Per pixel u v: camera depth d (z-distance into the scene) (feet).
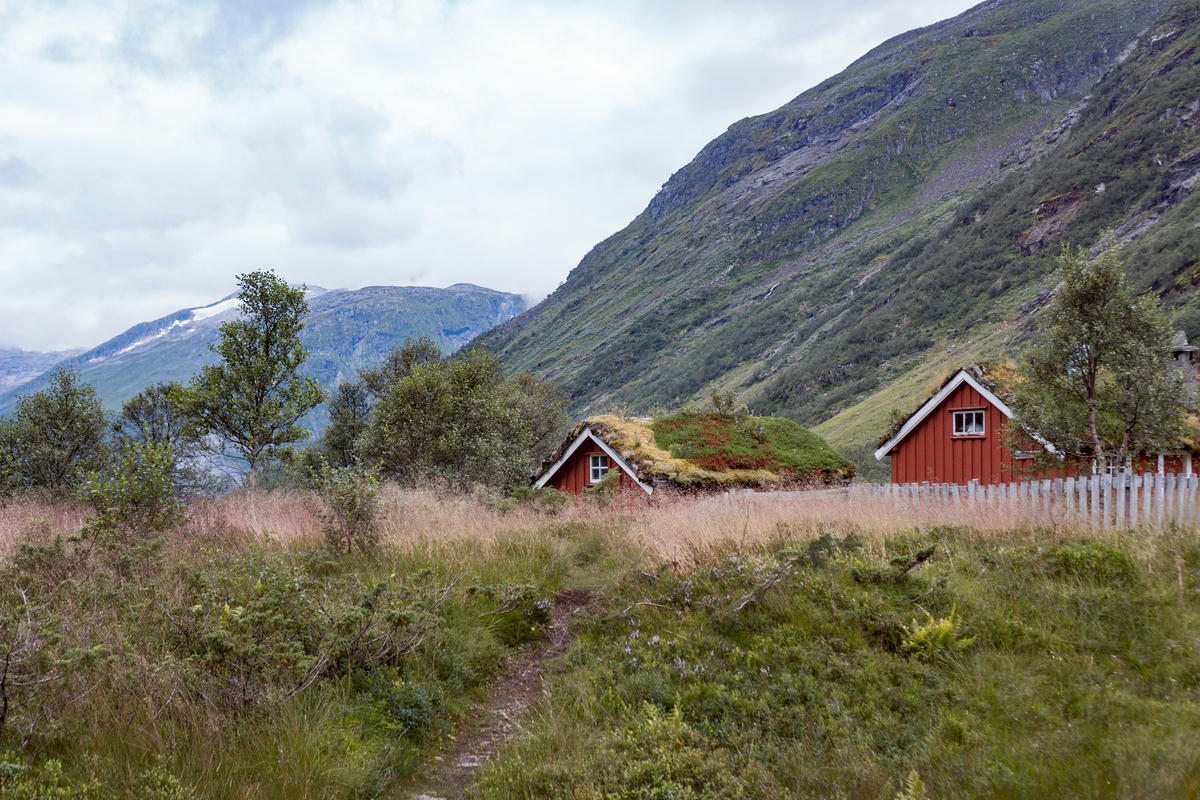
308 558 26.48
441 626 22.56
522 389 131.03
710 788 15.11
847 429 281.33
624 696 19.44
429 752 17.30
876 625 21.66
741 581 25.45
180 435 65.10
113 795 12.53
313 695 17.15
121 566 22.27
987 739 16.57
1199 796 14.02
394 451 71.51
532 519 42.75
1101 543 25.95
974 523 31.35
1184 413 42.09
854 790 15.11
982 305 387.14
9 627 14.84
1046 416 44.42
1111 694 17.81
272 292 63.82
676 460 59.47
